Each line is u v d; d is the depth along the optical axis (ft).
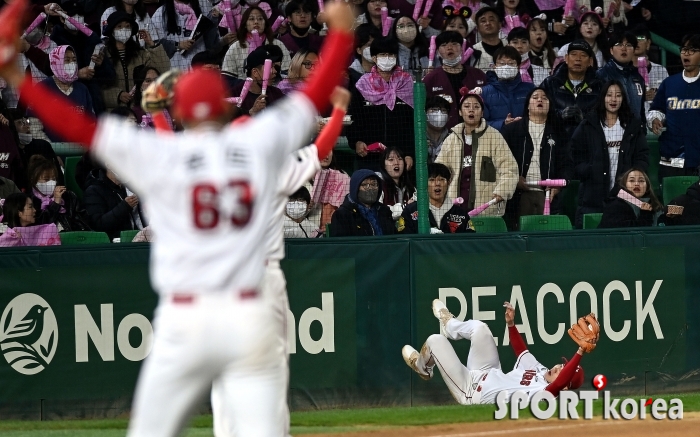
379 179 92.68
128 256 80.59
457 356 83.61
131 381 80.48
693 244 89.71
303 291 82.53
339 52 34.81
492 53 118.42
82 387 79.66
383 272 84.07
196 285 33.17
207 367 33.83
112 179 96.63
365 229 91.45
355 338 83.46
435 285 84.94
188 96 34.42
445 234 85.35
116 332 80.28
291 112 34.81
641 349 88.22
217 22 116.57
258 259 33.91
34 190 95.86
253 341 33.50
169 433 34.55
